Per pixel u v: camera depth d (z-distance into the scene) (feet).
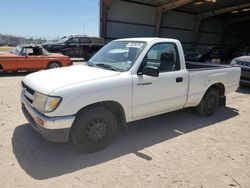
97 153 12.99
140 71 13.87
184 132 16.26
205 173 11.53
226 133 16.38
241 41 117.91
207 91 18.80
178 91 15.98
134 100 13.75
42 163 11.84
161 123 17.78
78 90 11.69
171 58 15.69
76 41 62.85
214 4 79.46
